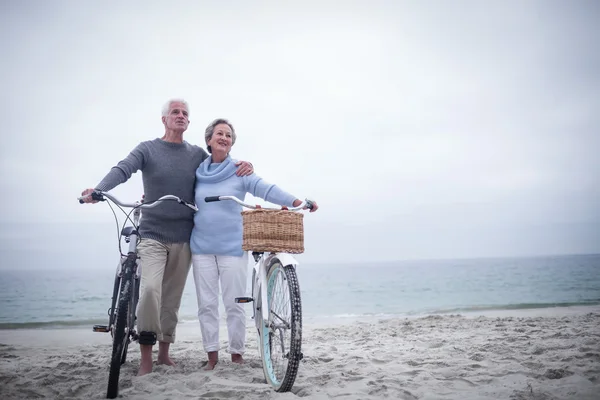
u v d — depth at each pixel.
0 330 8.40
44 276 61.97
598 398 2.74
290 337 2.93
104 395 3.06
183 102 3.99
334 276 54.09
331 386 3.23
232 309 3.92
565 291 22.70
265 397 2.92
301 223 3.15
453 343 5.00
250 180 3.89
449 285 32.59
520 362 3.79
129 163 3.71
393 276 50.59
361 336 6.11
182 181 3.89
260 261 3.32
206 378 3.41
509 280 34.88
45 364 4.36
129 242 3.65
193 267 3.89
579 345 4.34
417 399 2.92
